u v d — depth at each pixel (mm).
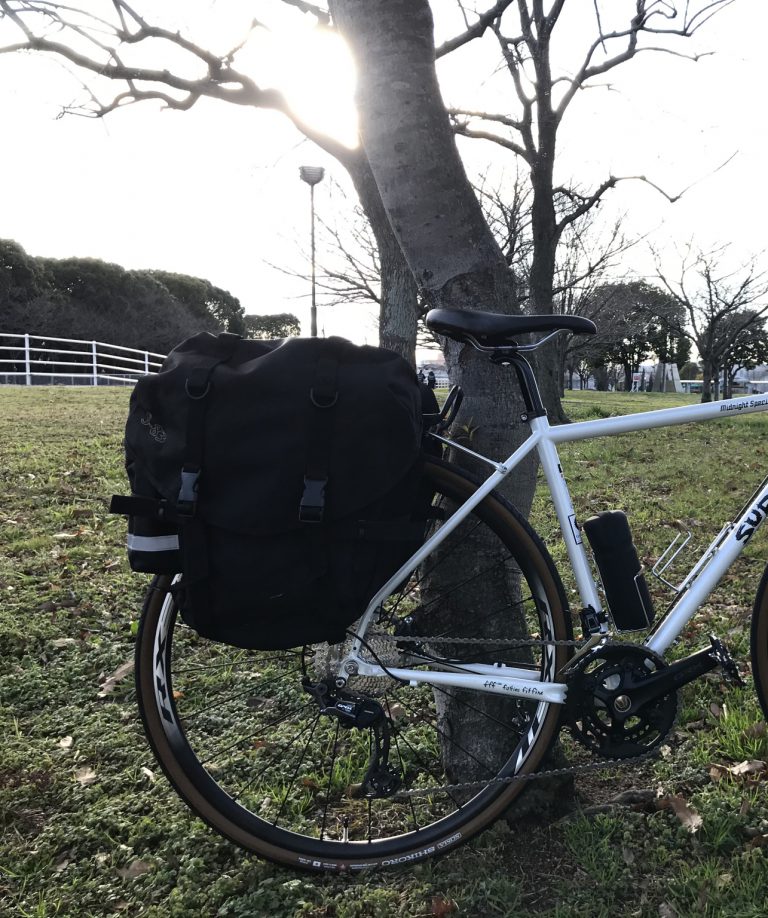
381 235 4449
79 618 3061
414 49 1792
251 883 1748
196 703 2426
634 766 2094
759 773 1985
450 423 1807
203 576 1495
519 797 1843
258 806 1953
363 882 1761
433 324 1725
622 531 1774
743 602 3160
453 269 1894
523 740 1866
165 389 1529
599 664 1766
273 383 1500
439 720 2094
